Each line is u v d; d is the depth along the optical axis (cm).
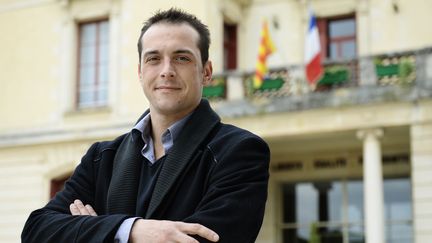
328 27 2153
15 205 2266
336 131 1827
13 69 2330
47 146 2244
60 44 2278
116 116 2152
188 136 326
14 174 2280
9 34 2352
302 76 1886
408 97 1766
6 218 2270
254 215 308
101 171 346
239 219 302
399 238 2003
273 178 2184
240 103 1920
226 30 2202
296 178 2153
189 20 337
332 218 2108
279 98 1883
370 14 2088
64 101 2239
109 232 292
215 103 1948
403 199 2011
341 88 1827
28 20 2336
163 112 330
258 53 2008
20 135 2283
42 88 2280
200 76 336
